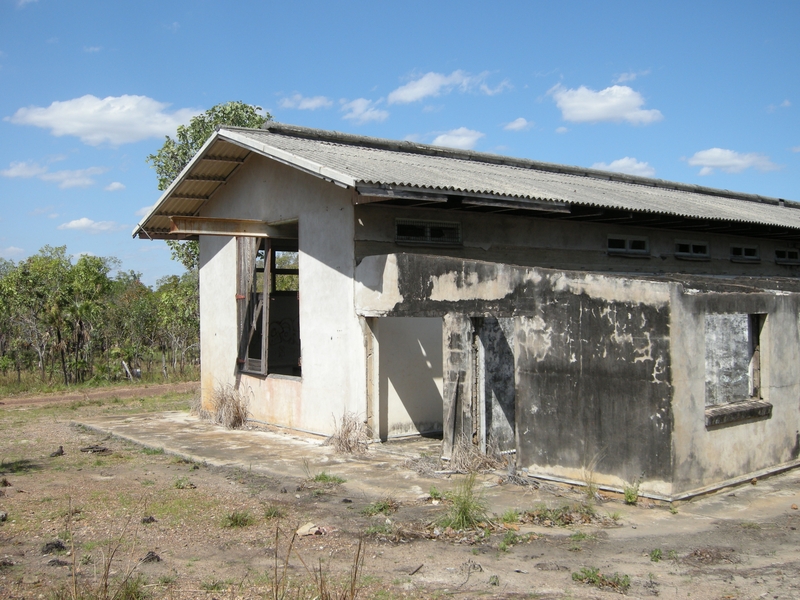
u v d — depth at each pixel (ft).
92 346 72.74
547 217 38.96
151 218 46.75
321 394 35.65
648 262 45.39
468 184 32.30
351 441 32.55
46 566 17.97
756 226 46.65
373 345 33.32
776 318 27.63
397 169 34.06
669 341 22.62
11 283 74.13
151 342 82.53
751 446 26.09
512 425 29.84
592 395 24.48
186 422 43.34
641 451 23.22
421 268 30.27
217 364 45.24
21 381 66.23
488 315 27.73
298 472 28.94
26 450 34.99
